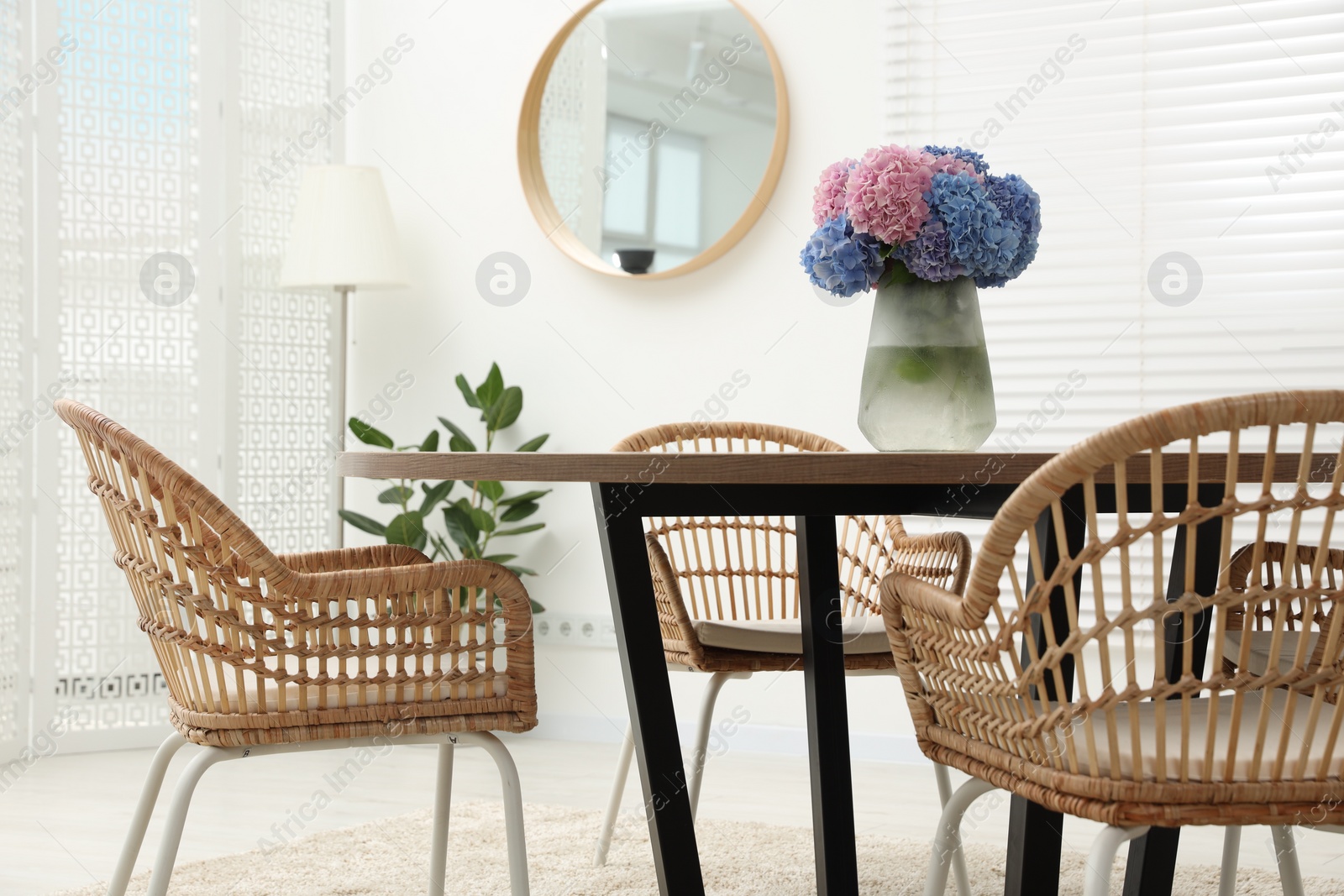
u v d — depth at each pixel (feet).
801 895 6.43
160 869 4.01
